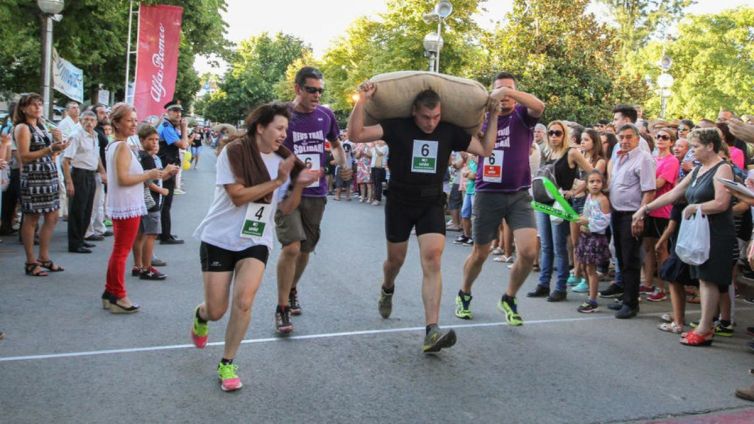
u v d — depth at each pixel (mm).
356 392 4012
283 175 3947
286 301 5180
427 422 3611
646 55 36375
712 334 5223
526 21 18562
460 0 24250
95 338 4910
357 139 4719
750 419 3793
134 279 7039
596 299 6273
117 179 5500
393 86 4664
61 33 17250
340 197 17094
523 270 5453
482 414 3744
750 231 6395
